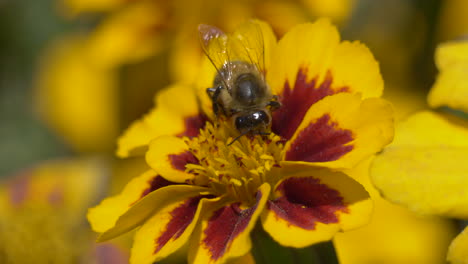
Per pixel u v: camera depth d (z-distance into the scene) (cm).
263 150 20
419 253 26
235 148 20
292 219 19
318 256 20
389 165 20
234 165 20
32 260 26
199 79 21
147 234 20
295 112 20
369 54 20
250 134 20
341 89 20
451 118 21
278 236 19
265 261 20
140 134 21
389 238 26
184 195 20
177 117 21
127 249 26
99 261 26
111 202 20
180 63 27
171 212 20
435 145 20
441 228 26
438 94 21
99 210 20
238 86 21
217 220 20
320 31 20
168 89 21
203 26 21
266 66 21
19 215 26
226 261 19
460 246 20
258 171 20
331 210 19
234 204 20
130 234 26
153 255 20
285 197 20
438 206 20
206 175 20
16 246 25
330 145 20
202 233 20
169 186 20
